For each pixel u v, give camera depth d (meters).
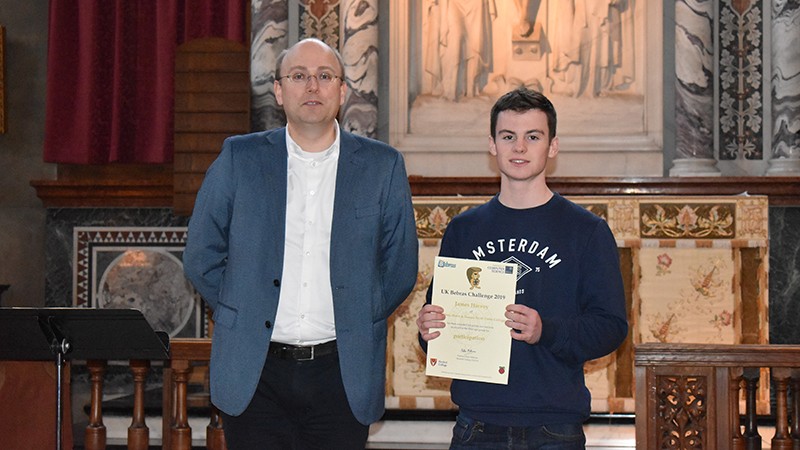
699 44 7.70
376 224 3.23
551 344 3.01
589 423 6.32
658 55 7.93
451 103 8.06
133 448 4.95
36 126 8.38
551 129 3.19
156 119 8.08
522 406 3.07
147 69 8.14
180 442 4.91
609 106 7.98
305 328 3.19
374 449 5.92
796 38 7.57
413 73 8.11
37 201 8.30
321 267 3.21
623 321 3.08
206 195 3.25
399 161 3.32
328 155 3.28
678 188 7.08
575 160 7.95
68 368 4.96
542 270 3.13
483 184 7.35
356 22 7.86
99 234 7.94
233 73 7.65
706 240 6.32
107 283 7.91
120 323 3.81
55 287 7.97
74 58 8.15
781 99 7.59
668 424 4.32
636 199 6.36
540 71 8.02
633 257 6.37
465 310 3.09
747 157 7.92
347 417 3.21
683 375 4.32
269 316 3.16
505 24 8.05
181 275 7.88
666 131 7.93
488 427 3.10
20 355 3.96
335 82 3.20
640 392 4.32
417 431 6.19
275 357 3.21
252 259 3.19
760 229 6.30
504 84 8.03
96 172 8.30
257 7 7.85
